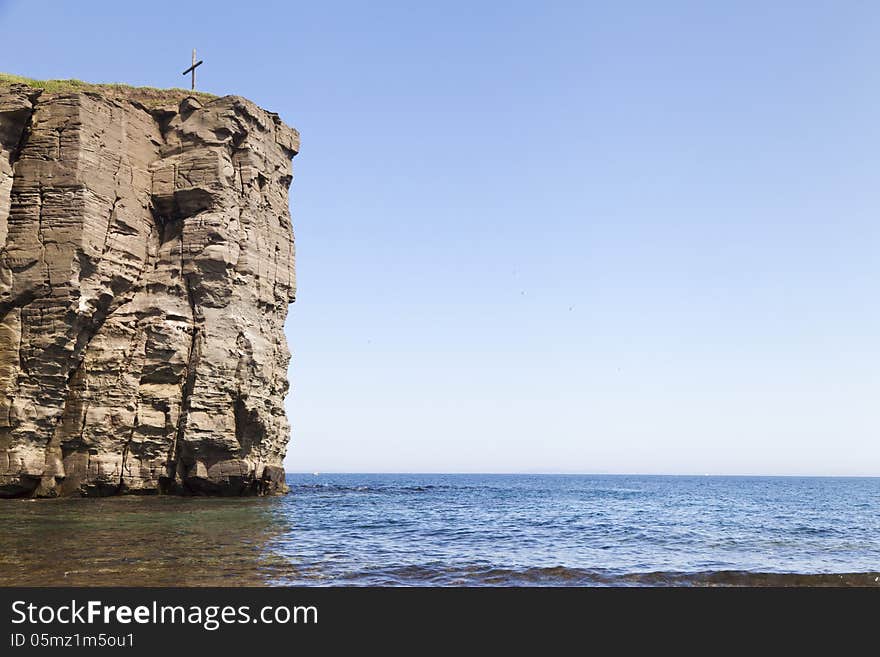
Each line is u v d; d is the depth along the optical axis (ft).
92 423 161.38
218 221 179.11
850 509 234.38
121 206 171.63
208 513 135.54
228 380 176.65
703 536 131.03
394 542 110.52
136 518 121.60
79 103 164.66
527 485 555.28
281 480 205.87
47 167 162.40
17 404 153.48
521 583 75.46
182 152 184.75
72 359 160.76
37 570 72.49
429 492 338.95
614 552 105.50
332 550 96.63
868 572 86.89
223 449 174.81
